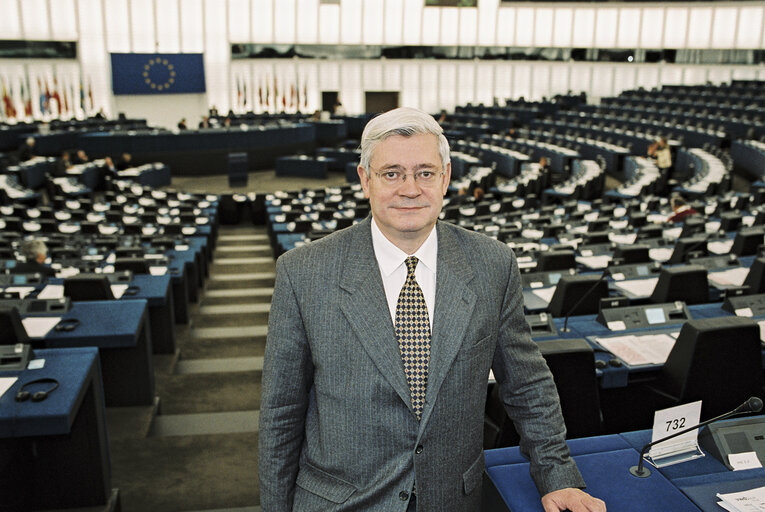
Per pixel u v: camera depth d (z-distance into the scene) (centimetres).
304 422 170
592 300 480
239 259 1138
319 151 2225
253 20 2933
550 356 301
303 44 2906
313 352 157
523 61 3016
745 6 2806
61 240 897
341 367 154
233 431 463
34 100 2652
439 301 156
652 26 3072
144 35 2769
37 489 335
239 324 757
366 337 153
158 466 405
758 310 447
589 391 312
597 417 317
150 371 486
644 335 411
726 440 211
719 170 1405
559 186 1428
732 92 2431
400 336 157
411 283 159
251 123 2483
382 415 154
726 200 1023
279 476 161
